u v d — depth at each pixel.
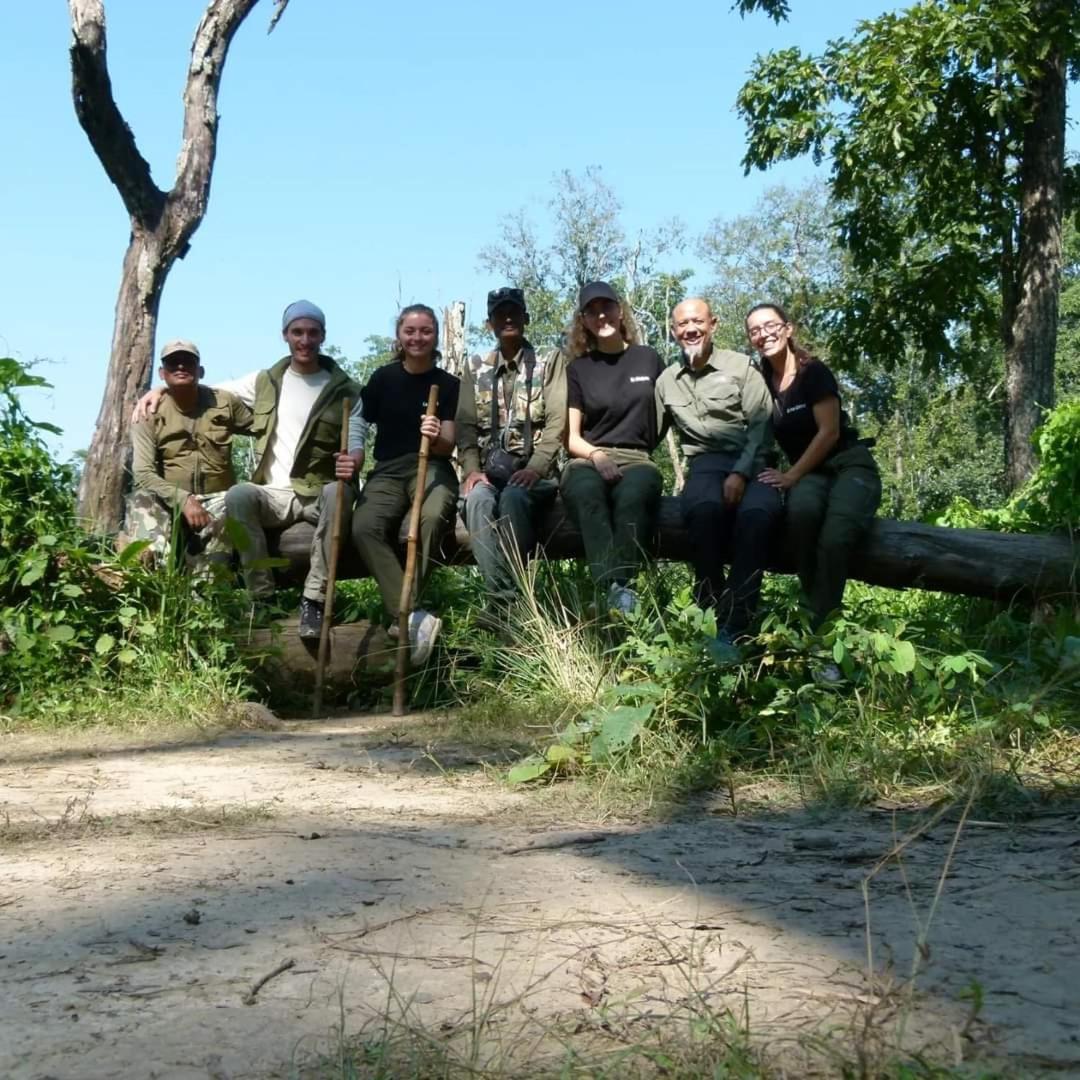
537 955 2.61
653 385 7.69
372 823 4.09
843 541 6.84
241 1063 2.08
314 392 8.39
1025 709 4.75
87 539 7.90
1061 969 2.45
